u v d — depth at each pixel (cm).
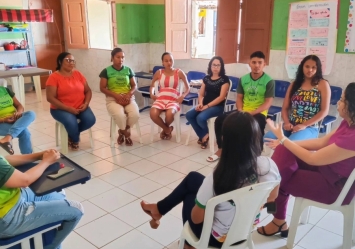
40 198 179
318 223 234
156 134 424
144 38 583
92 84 668
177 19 500
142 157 349
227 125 136
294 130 288
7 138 294
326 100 283
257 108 337
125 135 379
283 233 216
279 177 150
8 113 319
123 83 384
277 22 414
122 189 280
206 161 340
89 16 634
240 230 151
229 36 446
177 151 367
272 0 410
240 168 136
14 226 150
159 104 388
